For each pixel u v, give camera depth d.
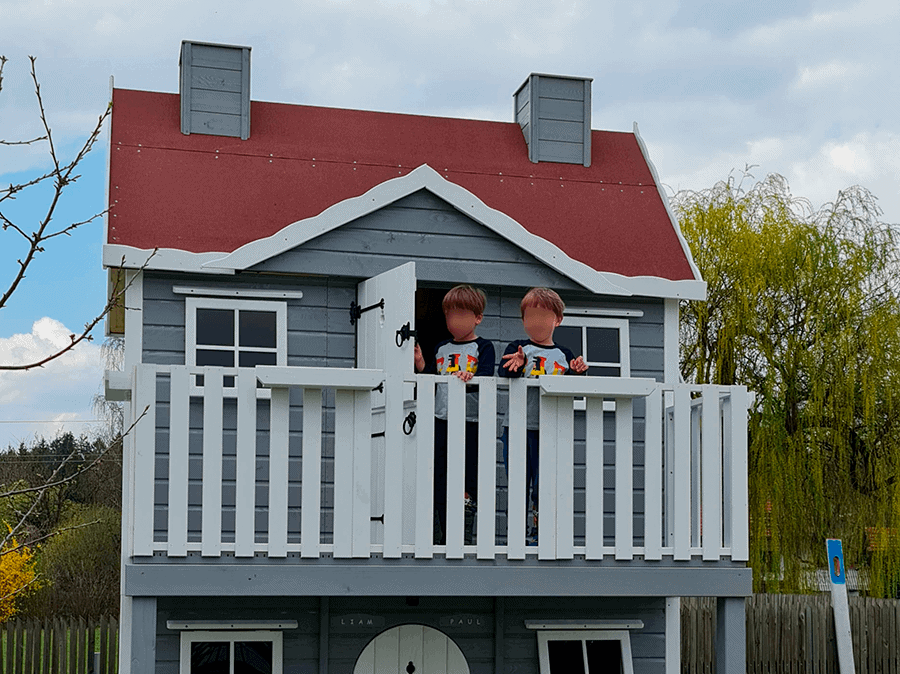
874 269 17.08
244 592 7.02
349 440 7.26
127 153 9.56
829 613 13.80
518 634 9.38
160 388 8.59
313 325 9.00
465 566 7.38
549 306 8.13
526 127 11.18
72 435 30.45
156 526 8.38
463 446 7.42
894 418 16.36
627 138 11.55
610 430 9.56
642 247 10.15
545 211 10.32
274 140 10.24
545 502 7.56
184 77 10.09
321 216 8.66
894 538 16.14
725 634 7.85
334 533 7.19
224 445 8.65
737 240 17.39
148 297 8.72
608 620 9.49
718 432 7.92
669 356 9.88
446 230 9.03
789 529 16.38
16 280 4.01
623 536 7.68
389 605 9.12
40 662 12.66
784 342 17.14
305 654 8.90
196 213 9.19
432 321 11.86
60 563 21.89
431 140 10.85
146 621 6.95
